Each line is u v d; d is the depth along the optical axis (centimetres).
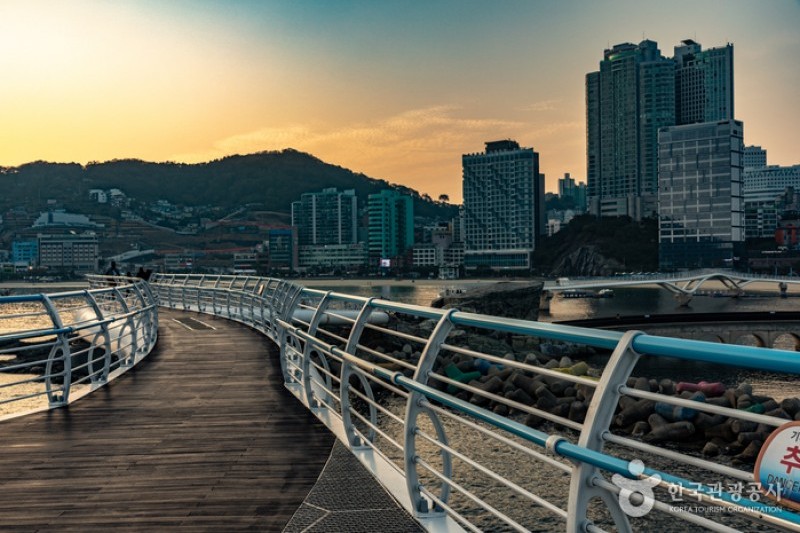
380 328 581
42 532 464
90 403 968
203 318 2914
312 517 480
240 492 545
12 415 880
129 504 521
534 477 1369
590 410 279
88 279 4500
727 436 1784
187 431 779
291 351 1139
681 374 3881
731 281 17175
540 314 13350
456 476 1384
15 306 7506
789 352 210
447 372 2616
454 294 7031
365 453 651
